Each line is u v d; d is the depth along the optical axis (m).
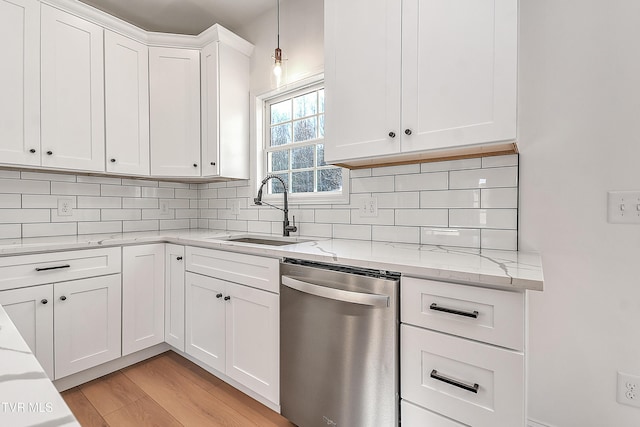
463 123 1.23
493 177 1.47
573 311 1.33
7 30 1.72
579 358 1.32
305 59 2.17
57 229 2.17
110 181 2.43
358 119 1.50
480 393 0.97
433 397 1.06
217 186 2.78
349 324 1.24
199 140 2.39
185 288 2.03
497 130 1.16
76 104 1.98
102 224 2.39
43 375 0.41
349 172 1.95
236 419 1.56
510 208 1.44
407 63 1.35
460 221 1.56
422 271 1.06
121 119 2.18
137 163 2.26
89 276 1.83
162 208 2.73
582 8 1.30
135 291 2.03
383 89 1.42
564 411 1.35
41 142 1.84
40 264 1.66
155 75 2.34
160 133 2.34
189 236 2.13
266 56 2.41
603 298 1.28
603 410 1.29
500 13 1.16
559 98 1.34
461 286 1.00
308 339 1.38
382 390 1.16
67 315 1.75
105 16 2.08
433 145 1.29
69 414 0.33
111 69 2.13
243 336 1.67
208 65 2.35
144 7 2.33
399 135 1.38
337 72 1.57
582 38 1.30
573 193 1.32
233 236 2.24
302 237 2.07
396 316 1.13
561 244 1.35
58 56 1.90
